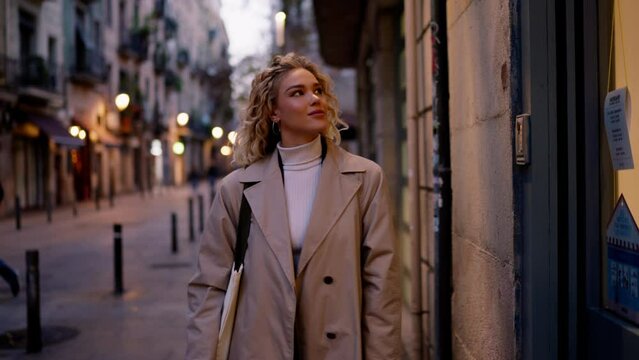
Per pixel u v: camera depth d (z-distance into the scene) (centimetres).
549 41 233
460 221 338
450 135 359
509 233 249
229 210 241
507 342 253
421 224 482
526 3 236
